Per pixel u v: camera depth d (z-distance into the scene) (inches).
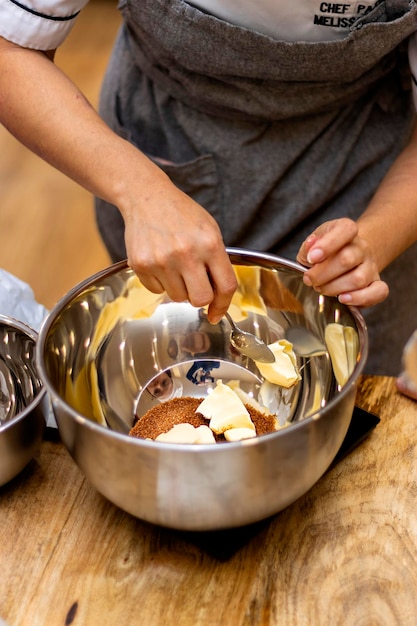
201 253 30.8
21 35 36.0
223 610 27.6
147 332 37.0
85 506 31.3
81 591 28.2
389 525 30.4
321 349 35.0
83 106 35.3
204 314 37.4
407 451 33.4
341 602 27.7
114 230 51.1
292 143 43.1
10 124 36.4
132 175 32.8
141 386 36.4
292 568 29.0
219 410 32.9
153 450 25.3
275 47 36.8
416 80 40.0
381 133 44.4
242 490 26.6
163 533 30.3
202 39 37.4
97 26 136.5
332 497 31.6
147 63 42.8
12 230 95.0
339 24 37.5
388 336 50.3
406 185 39.4
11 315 39.5
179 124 44.0
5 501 31.5
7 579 28.6
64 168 35.0
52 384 27.9
